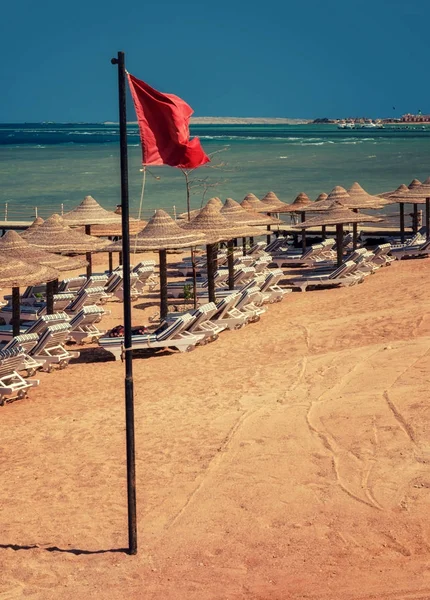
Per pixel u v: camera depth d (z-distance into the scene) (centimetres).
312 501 880
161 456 1072
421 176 7325
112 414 1305
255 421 1158
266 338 1783
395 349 1435
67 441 1188
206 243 2025
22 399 1476
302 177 7569
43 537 871
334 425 1084
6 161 11231
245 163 10031
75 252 2262
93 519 902
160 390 1436
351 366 1370
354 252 2605
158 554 810
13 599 745
